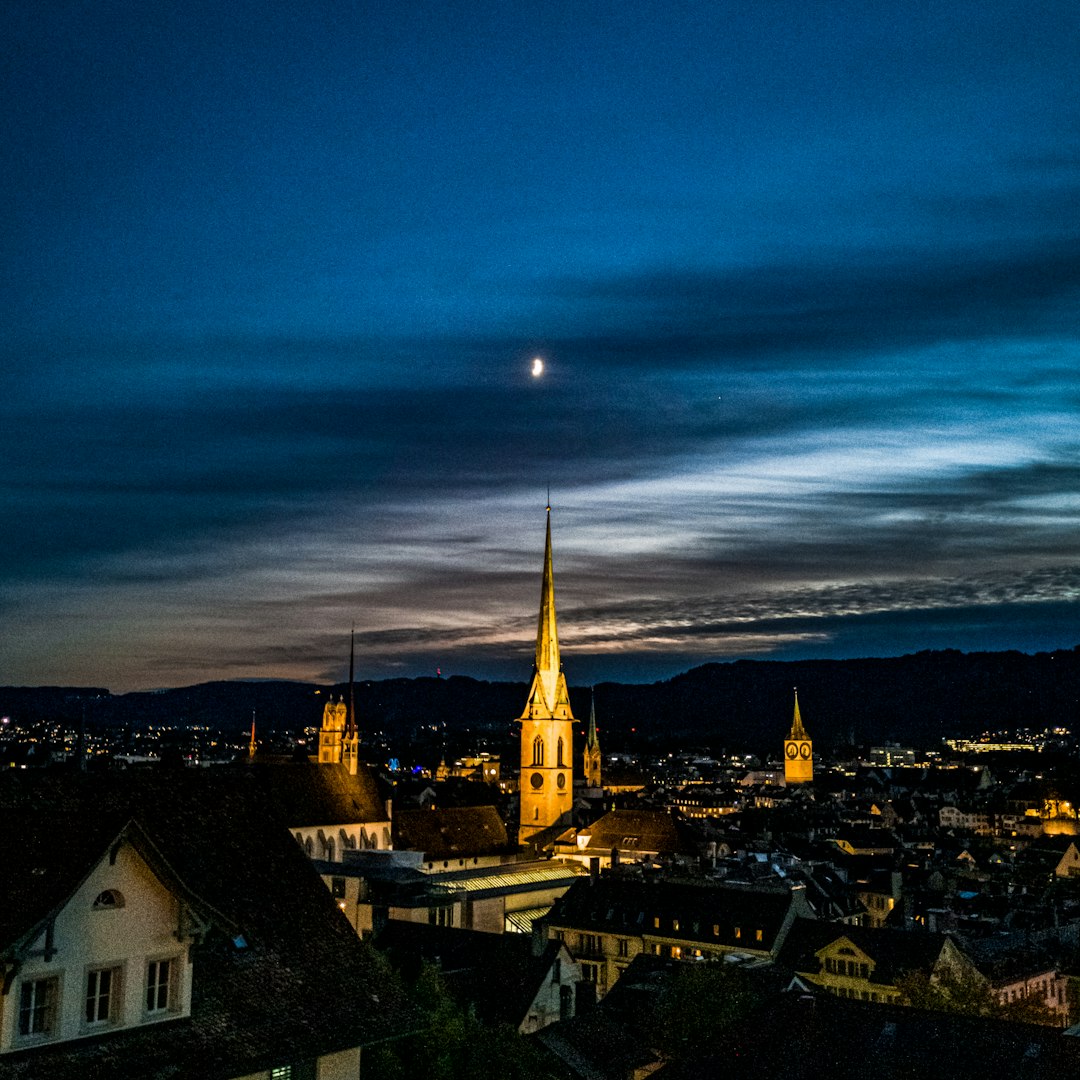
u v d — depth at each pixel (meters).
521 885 159.38
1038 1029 51.38
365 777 194.25
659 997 98.25
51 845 37.75
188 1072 37.34
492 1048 59.50
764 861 172.50
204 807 46.72
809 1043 53.84
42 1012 35.72
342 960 45.28
